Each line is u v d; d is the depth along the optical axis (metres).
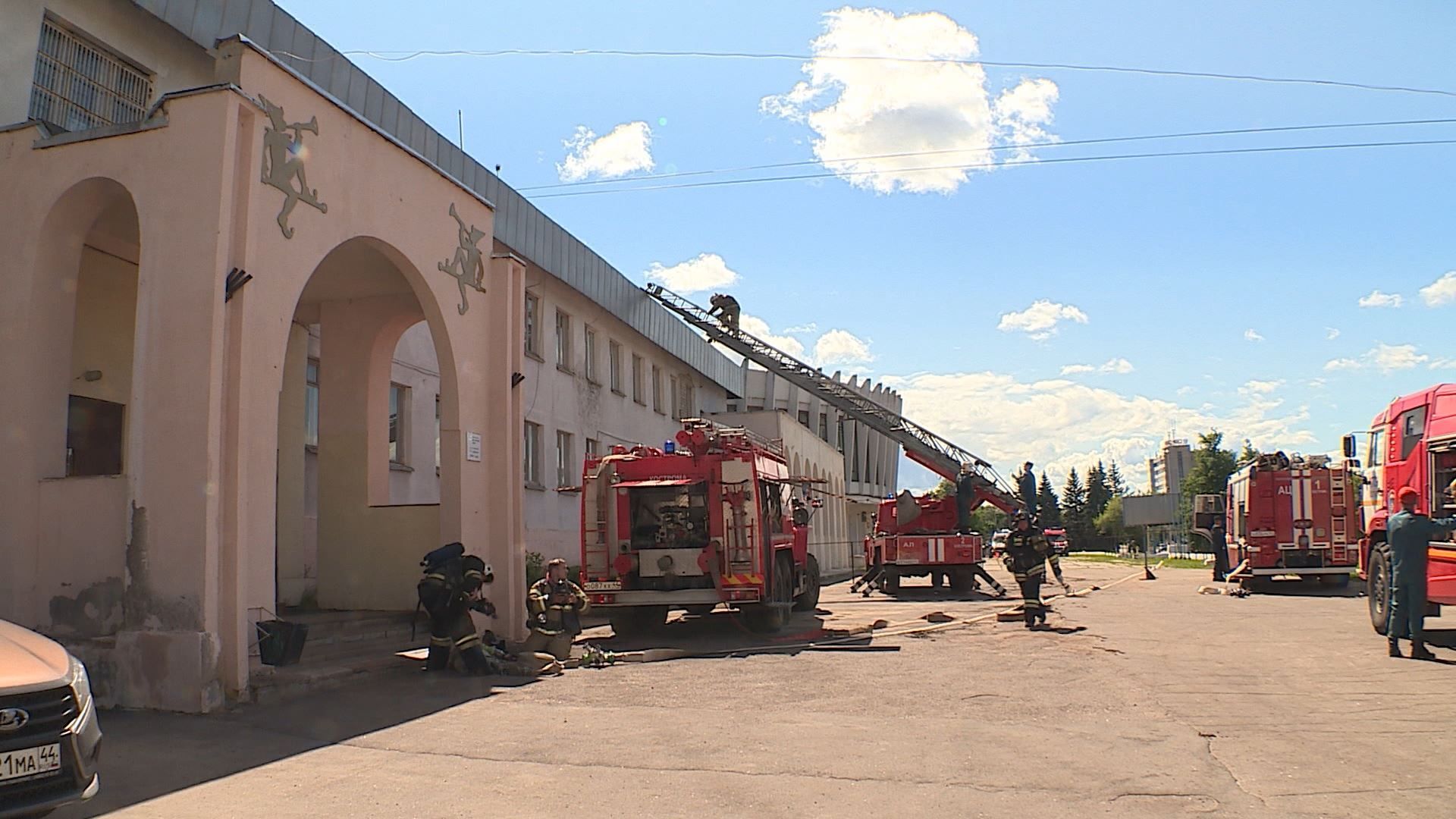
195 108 9.10
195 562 8.62
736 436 16.47
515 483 13.85
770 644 14.23
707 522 15.63
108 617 8.91
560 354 26.67
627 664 12.11
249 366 9.22
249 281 9.16
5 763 4.99
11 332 9.54
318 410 15.73
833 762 6.64
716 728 7.85
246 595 9.07
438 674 10.92
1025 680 10.03
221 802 5.84
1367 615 16.41
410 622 13.52
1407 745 6.98
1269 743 7.07
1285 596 22.00
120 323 12.34
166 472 8.80
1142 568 41.28
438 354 12.89
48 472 9.50
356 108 16.69
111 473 12.22
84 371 11.78
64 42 11.93
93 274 12.00
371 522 14.35
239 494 8.89
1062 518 117.75
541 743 7.36
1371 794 5.77
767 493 16.83
